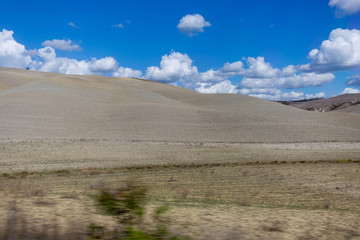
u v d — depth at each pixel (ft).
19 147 158.61
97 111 348.38
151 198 52.80
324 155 172.04
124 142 216.13
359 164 137.08
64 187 67.92
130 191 23.34
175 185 79.92
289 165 132.16
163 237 23.40
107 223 25.75
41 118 297.94
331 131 306.35
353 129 323.78
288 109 431.43
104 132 275.18
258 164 134.62
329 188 81.15
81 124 296.92
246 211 41.50
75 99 383.45
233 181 88.99
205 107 442.91
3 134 231.71
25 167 108.99
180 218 32.63
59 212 29.63
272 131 298.76
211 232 26.86
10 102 333.62
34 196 38.86
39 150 152.46
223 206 46.78
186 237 24.40
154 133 279.28
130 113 345.10
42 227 23.66
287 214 40.81
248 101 466.29
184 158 148.87
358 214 45.68
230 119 340.80
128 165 120.78
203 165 126.72
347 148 213.66
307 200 64.80
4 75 577.84
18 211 28.55
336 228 33.04
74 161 127.85
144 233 22.93
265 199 63.26
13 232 22.18
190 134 281.13
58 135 248.11
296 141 262.47
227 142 251.19
